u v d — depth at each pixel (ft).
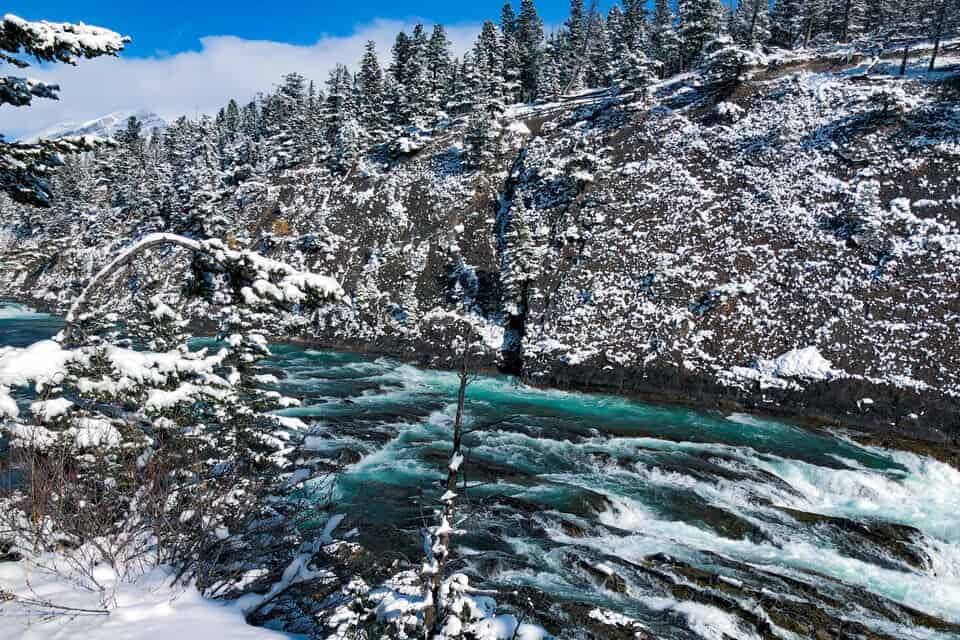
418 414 91.61
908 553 49.37
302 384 112.68
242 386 42.09
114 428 23.54
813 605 41.27
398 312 157.07
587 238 140.97
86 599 19.06
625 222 139.44
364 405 97.14
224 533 26.05
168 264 184.14
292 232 201.87
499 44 249.96
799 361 96.53
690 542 52.24
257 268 22.08
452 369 130.62
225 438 37.45
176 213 223.10
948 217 104.01
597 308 124.98
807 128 137.18
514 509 56.13
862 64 157.79
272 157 257.55
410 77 245.24
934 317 92.38
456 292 153.28
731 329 107.86
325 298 22.88
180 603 20.59
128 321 41.24
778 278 111.34
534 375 119.24
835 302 102.06
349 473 65.21
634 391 107.76
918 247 102.12
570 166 164.04
